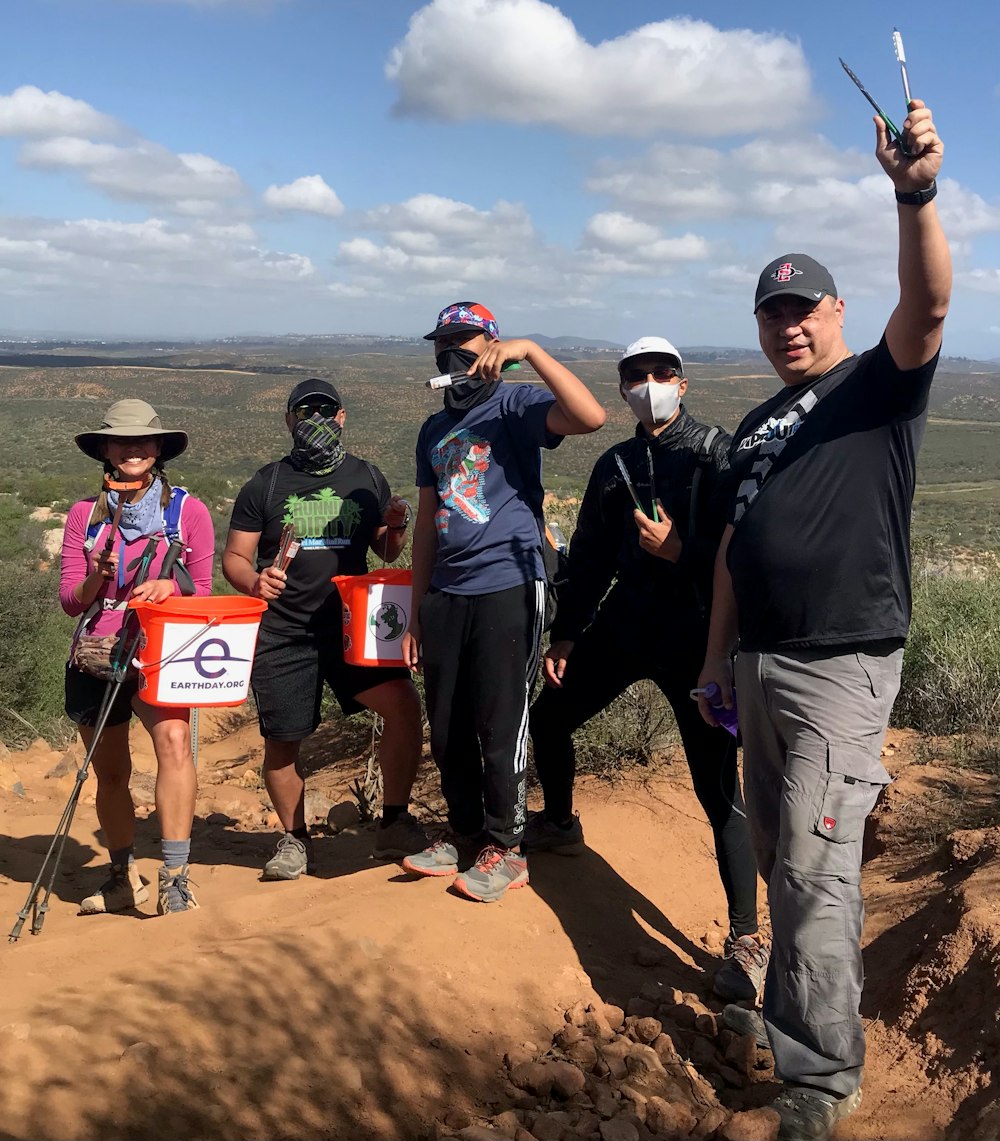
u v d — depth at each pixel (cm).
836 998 271
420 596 397
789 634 288
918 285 254
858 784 278
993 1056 278
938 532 913
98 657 400
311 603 434
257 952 321
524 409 366
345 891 388
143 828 614
